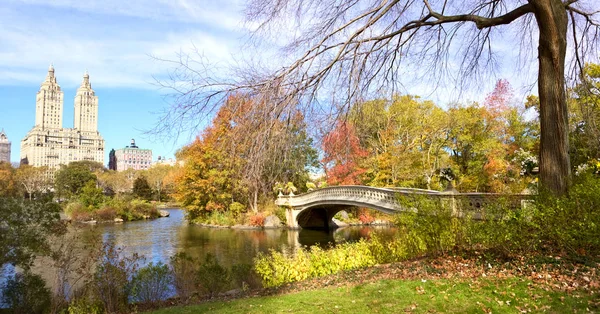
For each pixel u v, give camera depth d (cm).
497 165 2869
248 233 3019
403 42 731
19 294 884
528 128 3186
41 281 930
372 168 3138
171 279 1055
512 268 671
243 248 2266
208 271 1038
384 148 2958
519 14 767
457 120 3003
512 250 732
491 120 3075
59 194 6041
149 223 3925
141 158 13962
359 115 570
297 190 3294
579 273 590
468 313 514
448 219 884
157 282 977
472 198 1201
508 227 719
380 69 662
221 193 3509
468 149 3269
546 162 768
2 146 16150
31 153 12525
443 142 3244
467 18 779
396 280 713
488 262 727
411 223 943
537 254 693
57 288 932
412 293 618
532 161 1293
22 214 927
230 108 484
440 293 601
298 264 1070
